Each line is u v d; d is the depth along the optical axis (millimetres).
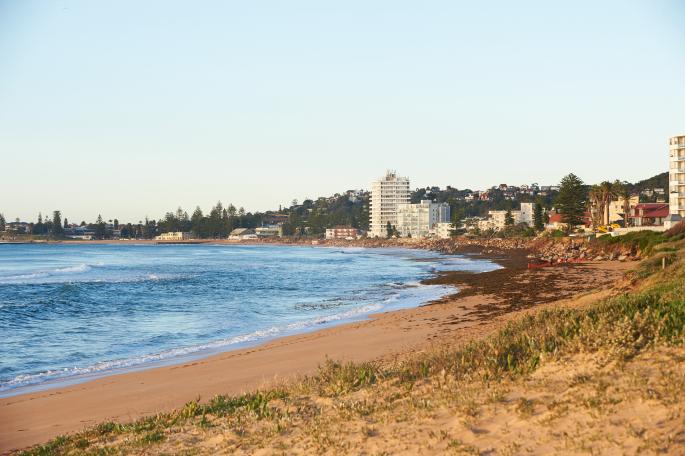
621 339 12336
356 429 10719
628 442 7977
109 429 14188
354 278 78812
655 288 25281
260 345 29859
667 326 13094
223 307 47781
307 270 98062
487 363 13188
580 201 152250
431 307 42031
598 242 102750
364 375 14594
